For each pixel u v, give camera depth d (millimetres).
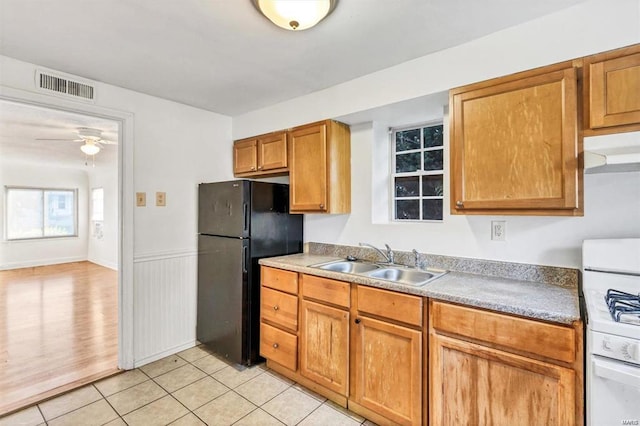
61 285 5367
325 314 2121
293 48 1878
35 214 7227
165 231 2783
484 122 1726
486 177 1719
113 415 1977
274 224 2766
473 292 1626
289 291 2354
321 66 2125
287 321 2361
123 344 2529
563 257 1757
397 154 2684
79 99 2287
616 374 1077
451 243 2148
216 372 2512
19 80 2041
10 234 6887
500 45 1699
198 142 3016
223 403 2107
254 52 1932
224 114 3205
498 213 1693
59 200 7539
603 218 1642
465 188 1787
